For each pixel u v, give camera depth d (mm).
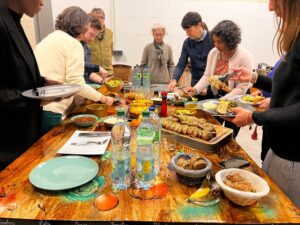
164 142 1411
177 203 932
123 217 856
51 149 1315
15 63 1378
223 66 2301
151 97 2297
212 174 1114
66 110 2035
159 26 3676
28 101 1357
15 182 1031
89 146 1325
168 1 4566
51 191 975
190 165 1048
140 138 1098
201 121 1513
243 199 883
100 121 1716
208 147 1314
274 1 1042
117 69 4098
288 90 1089
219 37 2084
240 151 1349
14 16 1468
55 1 4441
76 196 955
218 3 4602
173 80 2891
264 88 1688
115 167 1044
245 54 2146
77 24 1912
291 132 1073
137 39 4727
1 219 842
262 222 850
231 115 1357
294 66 1024
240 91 2018
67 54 1828
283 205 932
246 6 4625
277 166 1174
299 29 981
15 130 1444
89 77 2861
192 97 2371
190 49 2965
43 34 3791
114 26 4648
